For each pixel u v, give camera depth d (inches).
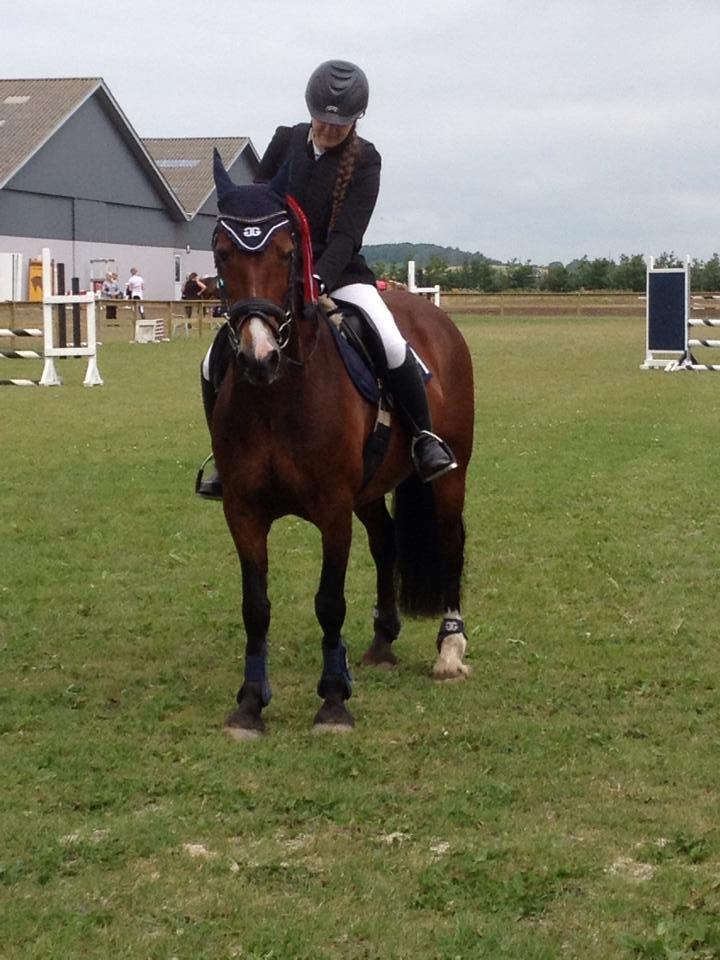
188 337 1531.7
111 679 248.8
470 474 484.1
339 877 161.9
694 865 166.7
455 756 206.4
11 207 1892.2
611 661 259.3
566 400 745.0
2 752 207.9
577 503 428.1
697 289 2333.9
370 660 260.7
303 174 221.8
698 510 414.9
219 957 143.6
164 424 638.5
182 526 392.8
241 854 169.3
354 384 217.9
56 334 1354.6
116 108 2066.9
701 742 213.3
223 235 199.8
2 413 684.7
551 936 148.3
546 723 222.1
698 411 686.5
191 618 293.0
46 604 305.7
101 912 152.8
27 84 2042.3
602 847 172.2
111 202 2116.1
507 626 285.6
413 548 255.9
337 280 220.1
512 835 175.2
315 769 200.2
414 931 149.1
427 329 258.7
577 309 2128.4
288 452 207.8
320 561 350.3
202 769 199.5
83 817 182.5
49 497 439.5
